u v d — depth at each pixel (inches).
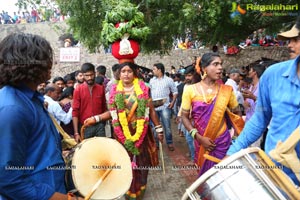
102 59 677.3
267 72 77.3
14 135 56.6
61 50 285.0
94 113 187.8
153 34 244.1
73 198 65.5
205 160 127.2
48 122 66.4
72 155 79.6
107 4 210.7
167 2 219.5
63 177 69.0
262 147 136.3
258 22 220.7
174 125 384.2
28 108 60.6
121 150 85.5
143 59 669.3
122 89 152.5
